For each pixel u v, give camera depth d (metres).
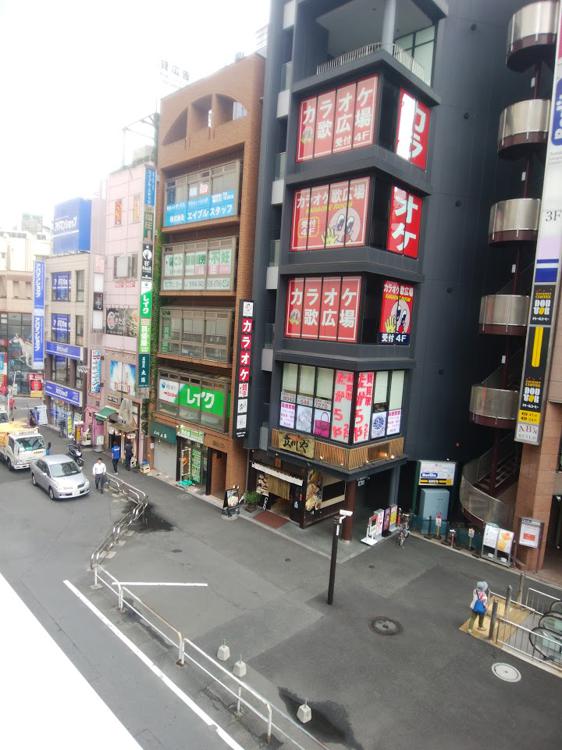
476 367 23.02
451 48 20.73
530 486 18.61
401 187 19.39
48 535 19.88
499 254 22.69
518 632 14.69
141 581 16.62
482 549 19.53
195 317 25.52
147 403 29.16
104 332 32.38
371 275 18.73
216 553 19.00
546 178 17.44
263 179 21.44
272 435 21.84
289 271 20.34
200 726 10.57
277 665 12.67
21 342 54.78
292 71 20.03
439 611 15.70
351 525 20.59
